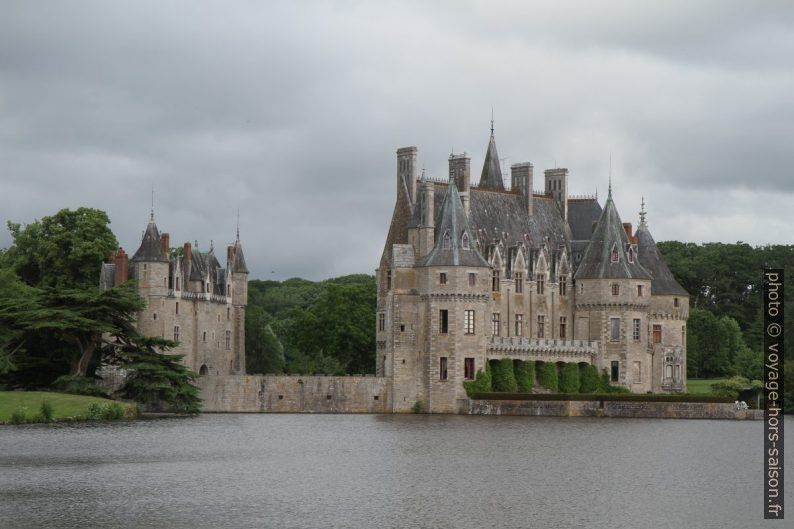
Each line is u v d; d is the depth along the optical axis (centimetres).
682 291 19225
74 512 8800
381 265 17775
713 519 8962
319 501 9319
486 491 9838
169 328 17988
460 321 16950
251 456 11512
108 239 18812
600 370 18412
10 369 15050
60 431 13112
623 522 8825
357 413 16938
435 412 16962
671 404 16538
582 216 19500
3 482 9844
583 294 18638
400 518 8794
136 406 15312
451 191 17288
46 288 15712
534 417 16400
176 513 8825
